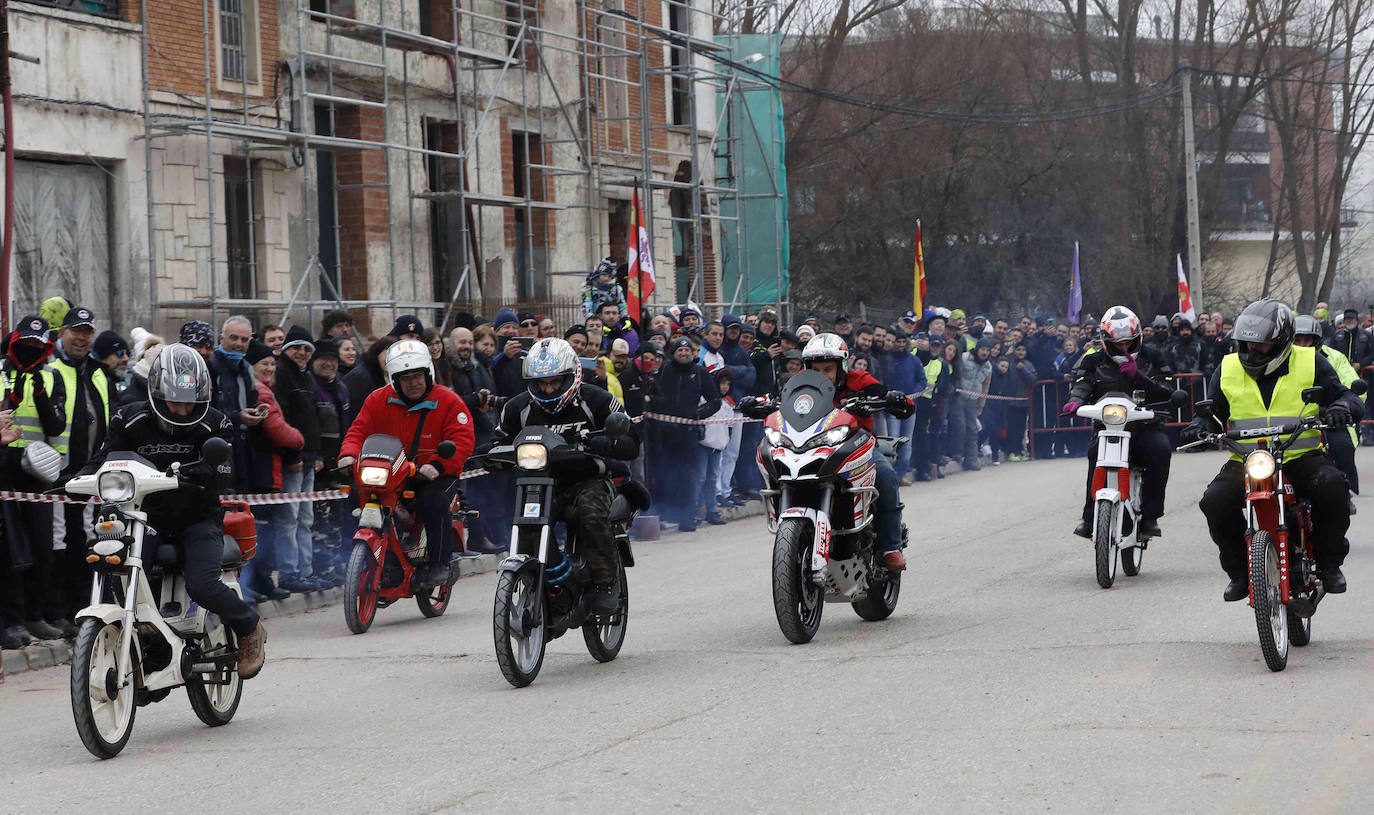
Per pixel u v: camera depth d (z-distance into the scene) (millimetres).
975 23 79000
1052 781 10070
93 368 18391
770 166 56594
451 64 39250
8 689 15898
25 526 17328
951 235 77000
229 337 20000
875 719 12164
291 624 19547
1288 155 87375
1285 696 12328
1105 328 19688
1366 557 20641
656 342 28375
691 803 9938
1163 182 79062
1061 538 24703
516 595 14594
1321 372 14453
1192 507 28219
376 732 12695
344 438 20938
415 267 37781
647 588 21219
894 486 16984
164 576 13102
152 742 12859
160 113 30406
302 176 34312
